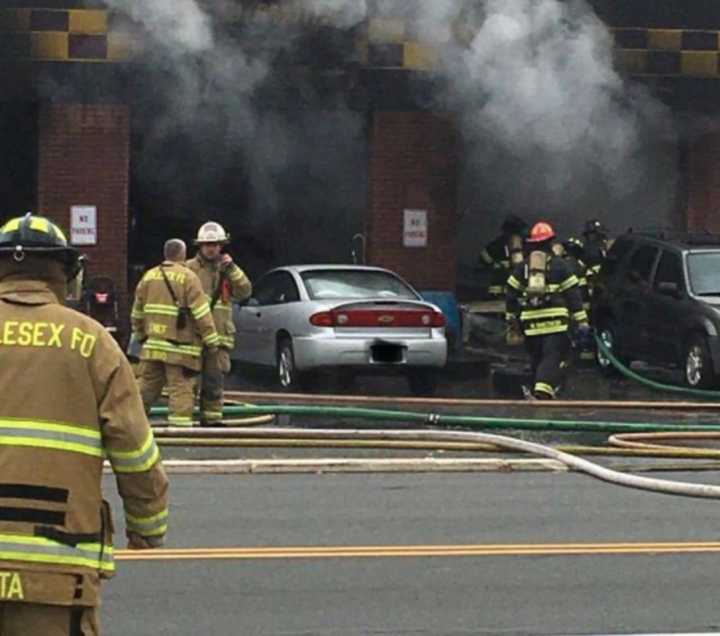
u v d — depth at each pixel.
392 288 24.86
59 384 6.00
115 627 9.73
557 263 22.62
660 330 25.64
